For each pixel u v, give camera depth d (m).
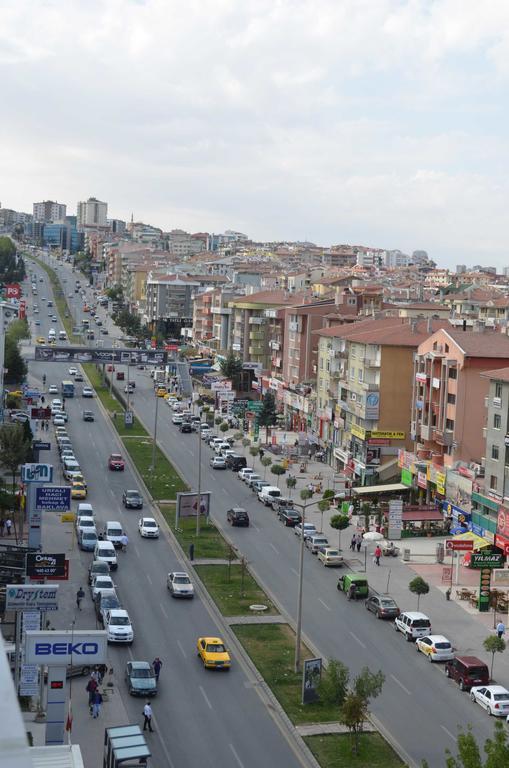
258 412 158.38
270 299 193.50
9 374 176.75
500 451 86.06
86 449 131.50
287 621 66.44
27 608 49.44
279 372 176.62
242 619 66.25
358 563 83.44
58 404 160.00
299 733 47.56
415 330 122.56
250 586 74.56
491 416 87.94
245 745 45.84
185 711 49.84
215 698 51.94
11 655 49.91
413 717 50.56
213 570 78.62
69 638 43.84
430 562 85.00
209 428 151.25
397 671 57.81
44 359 183.12
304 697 51.50
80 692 51.84
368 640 63.44
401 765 44.03
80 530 84.31
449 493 96.69
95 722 47.53
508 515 83.00
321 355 142.62
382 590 75.25
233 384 188.00
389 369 118.06
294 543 89.81
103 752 43.66
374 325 136.00
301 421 153.62
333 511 104.12
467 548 82.12
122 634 59.53
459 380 100.75
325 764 43.88
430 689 55.06
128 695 51.66
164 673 55.38
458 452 101.19
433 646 59.84
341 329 137.75
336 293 174.62
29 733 44.97
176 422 157.62
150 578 75.50
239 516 94.75
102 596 64.69
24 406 160.62
